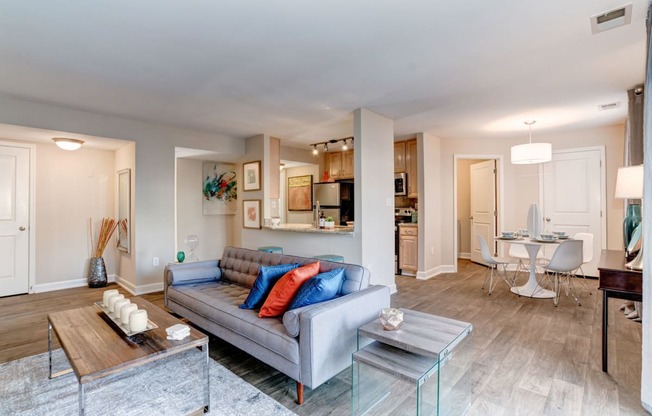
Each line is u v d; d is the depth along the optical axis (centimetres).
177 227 585
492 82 312
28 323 326
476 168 655
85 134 395
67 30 216
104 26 212
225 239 648
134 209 438
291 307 213
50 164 459
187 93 337
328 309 195
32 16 199
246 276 321
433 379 180
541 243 400
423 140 534
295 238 474
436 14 200
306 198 709
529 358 250
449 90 333
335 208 637
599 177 500
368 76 296
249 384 215
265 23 209
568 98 358
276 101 363
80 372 152
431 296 422
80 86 315
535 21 208
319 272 252
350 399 199
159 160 459
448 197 583
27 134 391
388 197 438
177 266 338
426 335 177
